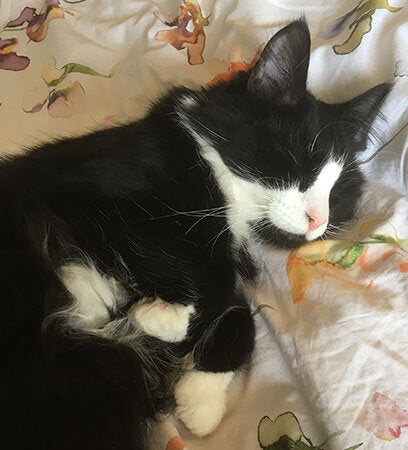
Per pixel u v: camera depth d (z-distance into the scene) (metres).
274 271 0.37
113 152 0.32
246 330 0.33
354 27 0.41
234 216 0.34
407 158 0.39
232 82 0.35
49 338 0.28
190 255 0.31
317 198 0.34
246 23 0.45
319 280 0.34
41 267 0.29
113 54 0.47
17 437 0.25
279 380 0.31
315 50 0.42
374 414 0.28
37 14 0.50
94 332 0.30
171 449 0.29
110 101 0.45
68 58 0.47
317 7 0.44
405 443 0.27
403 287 0.33
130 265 0.31
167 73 0.44
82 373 0.28
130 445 0.27
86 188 0.31
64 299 0.29
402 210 0.38
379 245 0.36
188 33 0.46
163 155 0.32
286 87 0.33
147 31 0.47
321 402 0.28
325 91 0.42
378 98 0.37
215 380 0.32
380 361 0.30
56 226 0.31
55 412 0.26
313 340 0.31
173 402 0.31
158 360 0.32
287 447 0.28
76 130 0.41
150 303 0.31
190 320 0.31
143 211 0.31
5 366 0.26
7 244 0.29
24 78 0.46
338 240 0.37
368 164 0.41
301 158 0.33
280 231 0.35
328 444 0.28
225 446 0.30
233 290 0.34
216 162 0.34
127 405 0.28
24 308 0.28
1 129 0.43
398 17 0.41
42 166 0.32
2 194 0.31
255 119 0.33
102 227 0.31
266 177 0.33
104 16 0.49
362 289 0.33
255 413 0.30
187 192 0.32
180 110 0.34
